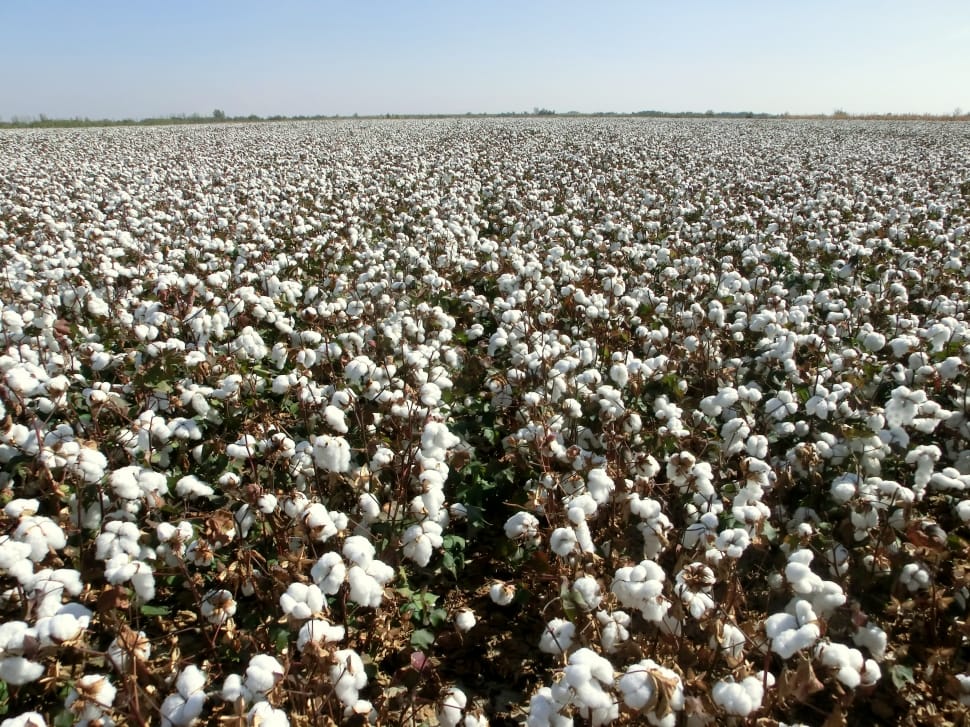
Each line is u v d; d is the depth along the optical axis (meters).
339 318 4.77
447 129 31.06
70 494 2.61
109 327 4.54
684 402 3.84
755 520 2.35
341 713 1.98
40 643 1.72
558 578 2.36
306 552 2.54
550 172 14.84
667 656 2.14
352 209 10.08
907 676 2.26
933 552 2.45
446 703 2.04
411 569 2.77
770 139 24.59
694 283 5.88
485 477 3.18
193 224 8.67
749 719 1.80
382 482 2.95
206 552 2.36
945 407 3.52
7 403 3.14
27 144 22.33
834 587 2.00
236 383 3.21
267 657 1.77
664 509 2.81
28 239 7.71
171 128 34.81
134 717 1.75
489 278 6.32
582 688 1.54
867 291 5.75
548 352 3.71
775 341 4.07
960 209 10.09
